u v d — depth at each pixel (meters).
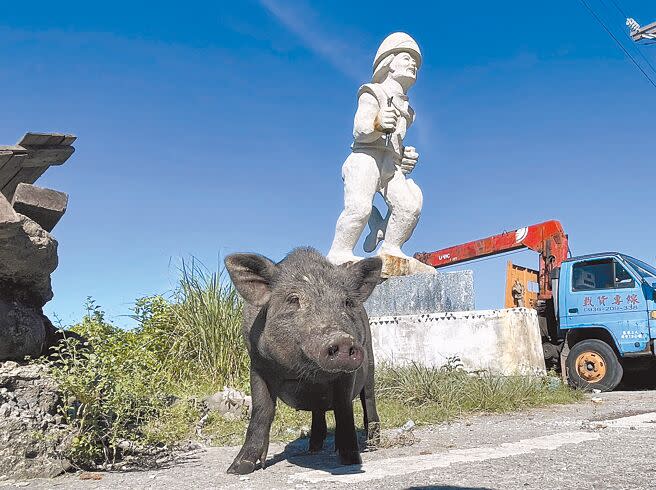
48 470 3.23
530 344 7.43
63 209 3.59
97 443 3.60
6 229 3.25
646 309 8.13
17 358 3.60
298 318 2.81
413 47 8.74
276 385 3.21
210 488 2.83
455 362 7.15
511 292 9.76
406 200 8.63
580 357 8.38
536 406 6.24
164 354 6.76
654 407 6.15
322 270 3.00
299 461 3.50
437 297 7.89
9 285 3.65
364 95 8.55
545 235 10.60
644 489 2.51
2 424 3.17
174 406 4.86
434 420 5.23
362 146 8.56
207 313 6.93
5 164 3.47
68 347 3.66
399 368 6.73
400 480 2.81
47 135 3.46
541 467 3.02
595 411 5.82
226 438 4.46
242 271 3.05
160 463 3.63
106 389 3.70
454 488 2.59
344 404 3.21
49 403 3.44
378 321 8.03
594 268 8.62
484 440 4.13
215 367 6.67
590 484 2.61
